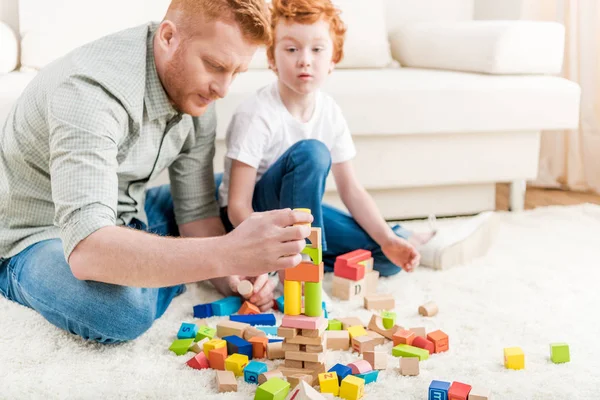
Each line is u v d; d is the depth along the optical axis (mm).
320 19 1386
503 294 1408
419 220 2049
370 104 1862
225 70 1096
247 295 1320
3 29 2064
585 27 2402
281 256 943
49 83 1097
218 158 1812
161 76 1149
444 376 1058
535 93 1990
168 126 1243
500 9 2635
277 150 1475
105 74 1076
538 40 2059
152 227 1510
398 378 1052
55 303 1115
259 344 1119
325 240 1411
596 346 1167
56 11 2076
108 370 1068
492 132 2025
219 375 1026
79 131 1005
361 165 1930
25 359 1095
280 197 1401
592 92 2426
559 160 2537
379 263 1524
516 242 1775
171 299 1344
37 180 1189
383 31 2383
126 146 1166
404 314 1316
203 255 938
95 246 961
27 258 1188
